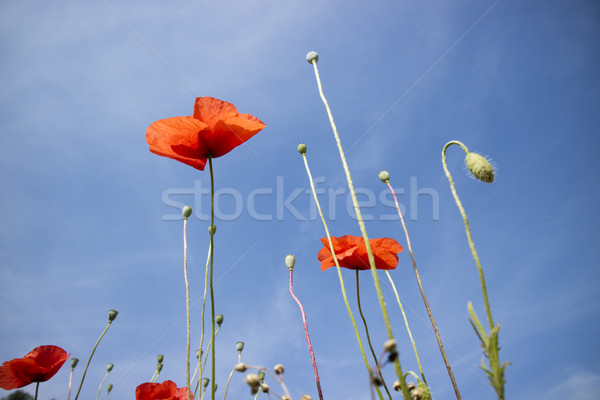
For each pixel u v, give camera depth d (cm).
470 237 29
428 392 35
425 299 38
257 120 43
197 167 44
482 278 28
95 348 46
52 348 48
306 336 38
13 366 45
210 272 35
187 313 37
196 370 43
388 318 27
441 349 37
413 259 40
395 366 27
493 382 27
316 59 34
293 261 43
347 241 45
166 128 41
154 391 44
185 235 39
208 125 41
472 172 32
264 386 30
